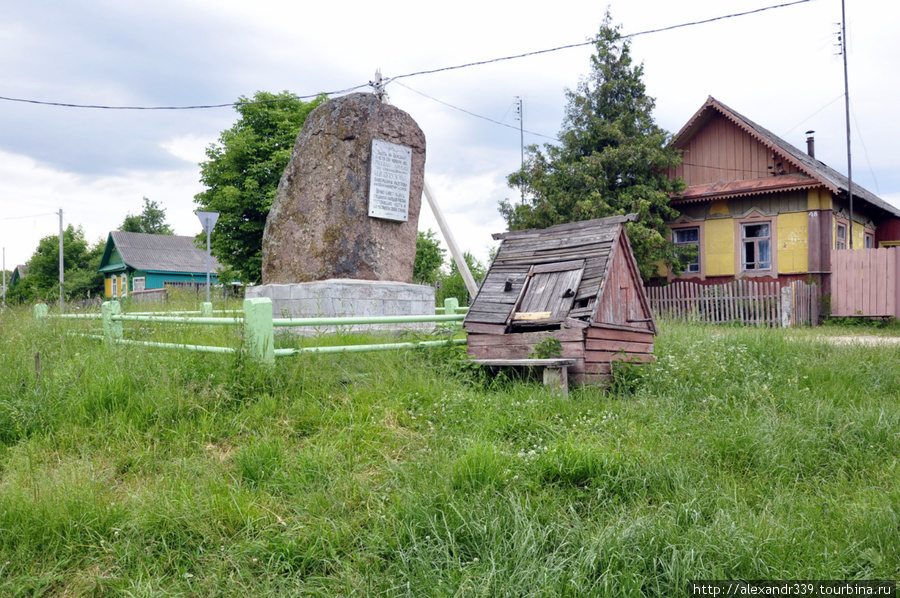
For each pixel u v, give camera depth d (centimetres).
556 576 317
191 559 347
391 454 482
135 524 367
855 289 1848
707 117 2127
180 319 703
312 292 926
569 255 763
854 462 500
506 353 723
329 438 498
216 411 535
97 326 852
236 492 404
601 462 445
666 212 2081
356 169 969
